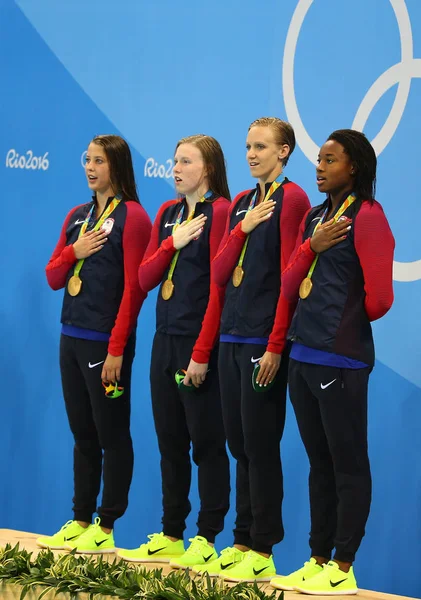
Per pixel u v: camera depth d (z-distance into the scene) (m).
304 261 12.52
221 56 17.48
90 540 15.07
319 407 12.54
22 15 19.80
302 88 16.47
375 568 15.58
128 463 15.34
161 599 11.79
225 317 13.52
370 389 15.68
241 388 13.35
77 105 19.19
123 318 14.86
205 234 14.10
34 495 19.72
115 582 12.26
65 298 15.45
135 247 15.02
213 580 12.25
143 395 18.45
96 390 15.11
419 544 15.15
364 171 12.41
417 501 15.18
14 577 12.97
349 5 15.92
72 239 15.70
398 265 15.38
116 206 15.27
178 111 18.00
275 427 13.26
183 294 14.13
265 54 16.95
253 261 13.29
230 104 17.38
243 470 13.88
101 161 15.26
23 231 19.80
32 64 19.70
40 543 15.41
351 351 12.26
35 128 19.67
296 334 12.59
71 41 19.25
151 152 18.31
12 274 19.92
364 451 12.44
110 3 18.78
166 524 14.68
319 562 12.80
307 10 16.39
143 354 18.45
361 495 12.35
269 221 13.24
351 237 12.28
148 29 18.34
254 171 13.50
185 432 14.52
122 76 18.66
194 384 13.79
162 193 18.17
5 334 20.00
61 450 19.41
